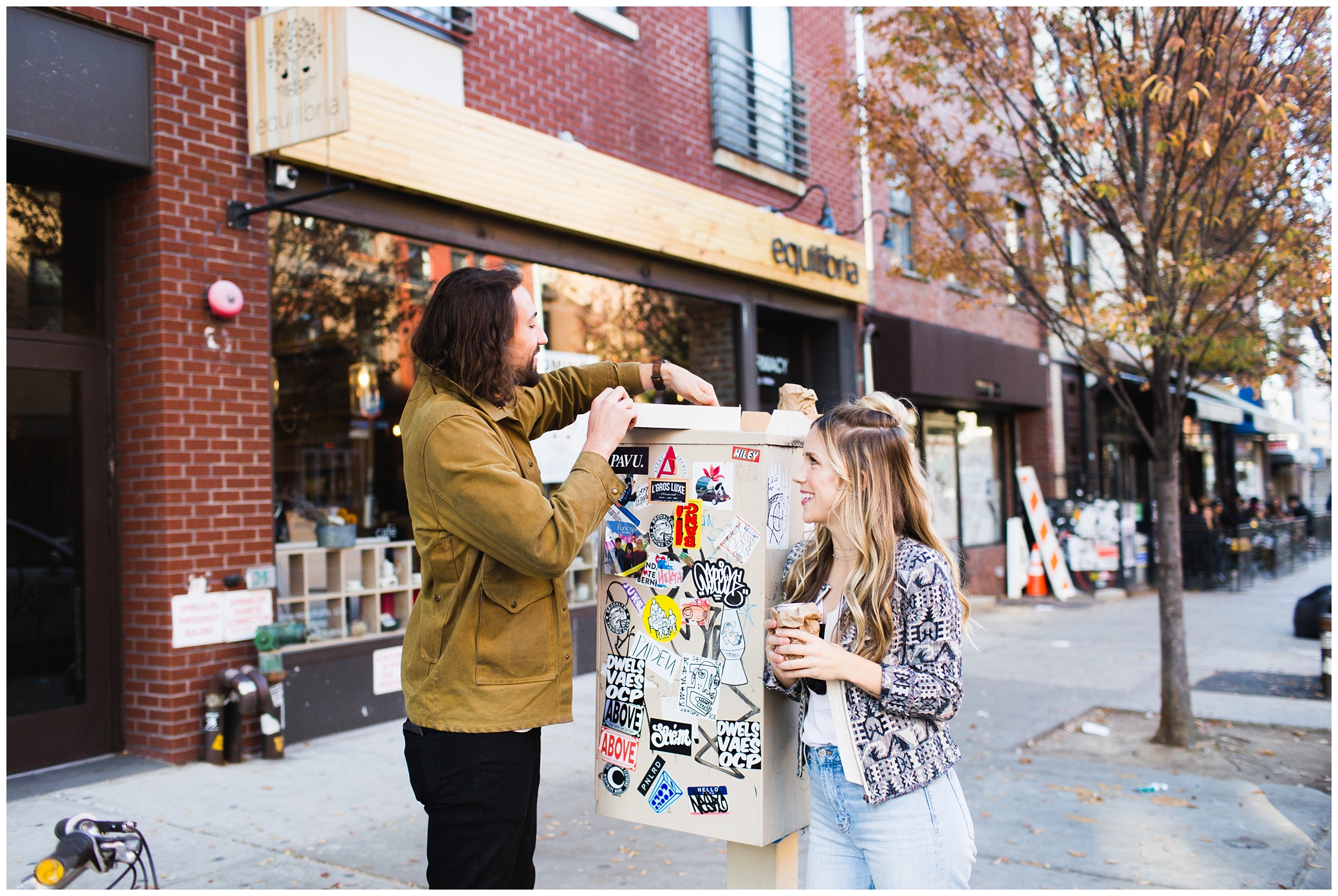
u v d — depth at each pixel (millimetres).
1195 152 5613
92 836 2488
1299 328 6141
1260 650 9516
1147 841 4270
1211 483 21453
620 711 2322
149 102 5289
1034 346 15102
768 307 9891
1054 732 6375
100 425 5383
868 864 2119
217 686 5301
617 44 8336
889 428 2148
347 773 5133
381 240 6574
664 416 2279
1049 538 14336
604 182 7746
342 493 6402
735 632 2168
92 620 5309
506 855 2062
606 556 2363
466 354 2096
